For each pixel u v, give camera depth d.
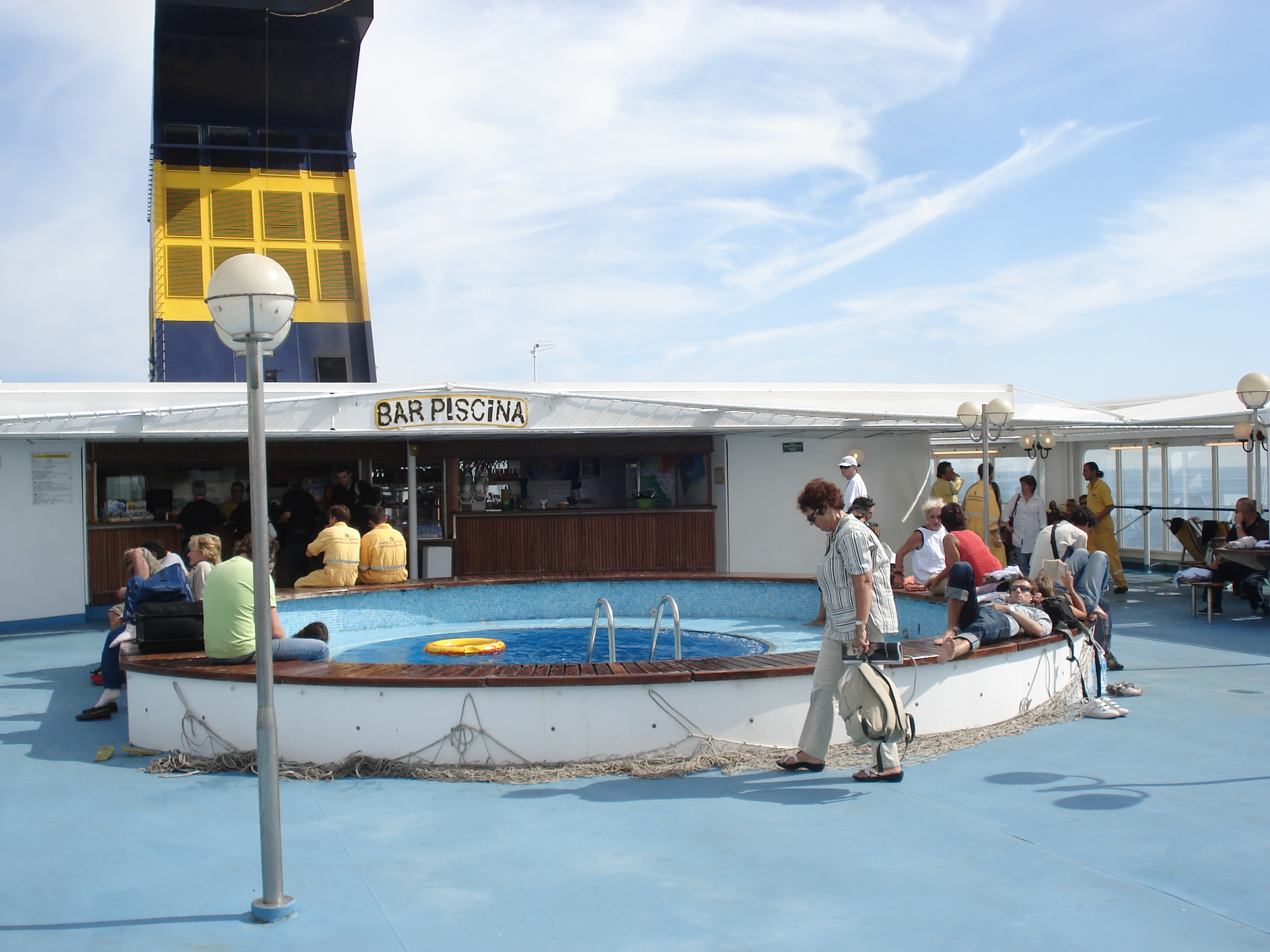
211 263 19.78
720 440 17.00
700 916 4.10
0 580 13.54
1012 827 5.14
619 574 13.84
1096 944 3.79
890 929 3.95
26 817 5.57
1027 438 18.09
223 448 15.48
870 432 17.19
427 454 16.50
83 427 12.90
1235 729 7.16
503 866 4.71
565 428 14.66
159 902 4.34
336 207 20.89
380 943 3.90
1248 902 4.17
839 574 6.02
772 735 6.54
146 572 8.81
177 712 6.94
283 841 5.12
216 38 19.64
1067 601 8.20
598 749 6.34
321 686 6.50
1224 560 13.07
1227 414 12.50
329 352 20.05
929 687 6.99
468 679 6.30
